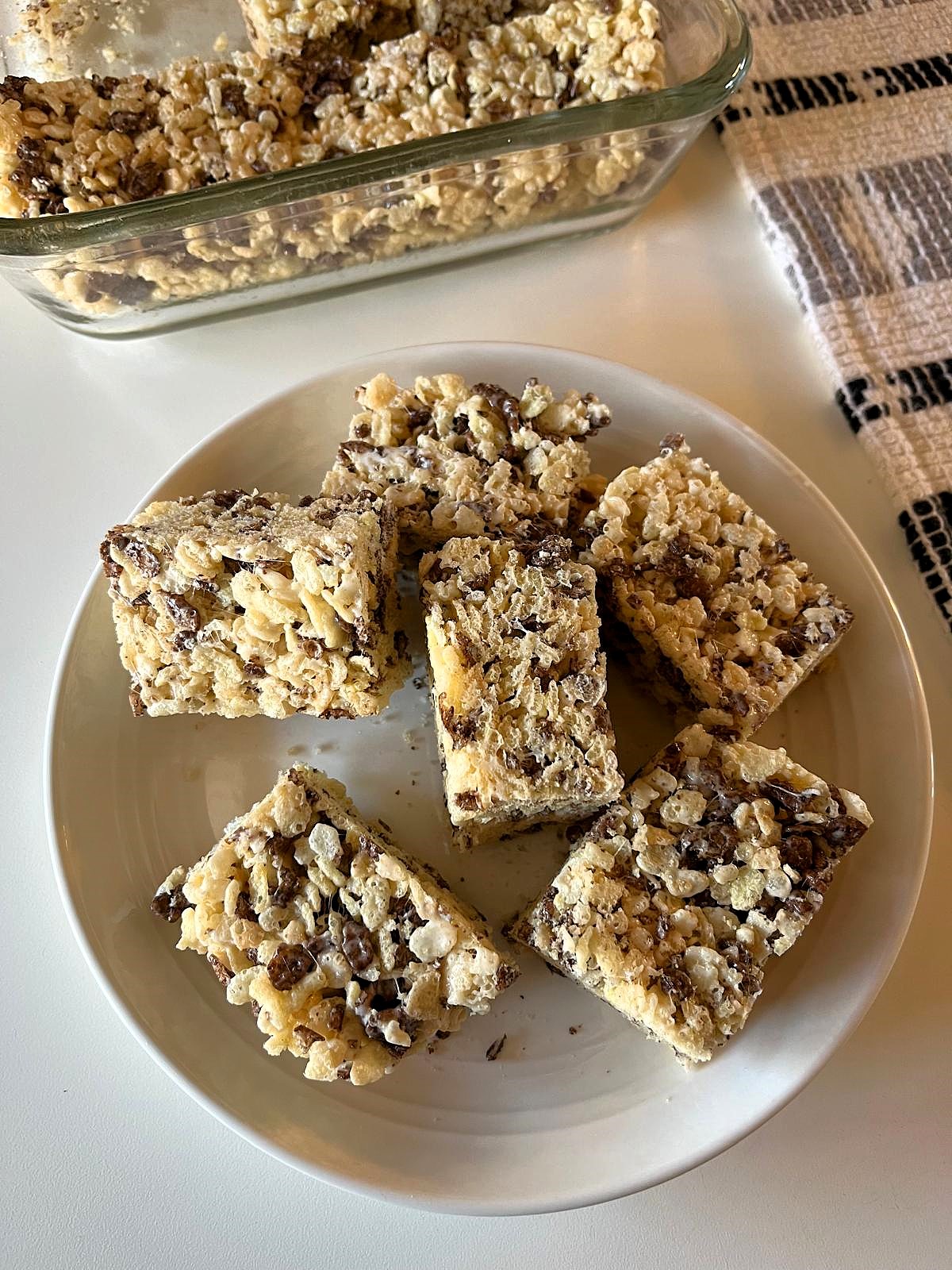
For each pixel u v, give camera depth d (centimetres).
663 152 27
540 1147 21
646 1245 22
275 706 23
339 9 27
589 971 21
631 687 26
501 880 24
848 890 23
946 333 28
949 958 24
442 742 23
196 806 24
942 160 30
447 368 26
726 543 24
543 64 28
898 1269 22
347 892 21
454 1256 22
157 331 28
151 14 30
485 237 28
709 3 27
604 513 24
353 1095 21
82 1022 23
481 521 23
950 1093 23
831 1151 23
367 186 25
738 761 22
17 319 28
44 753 23
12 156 25
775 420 28
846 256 29
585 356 26
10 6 30
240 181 24
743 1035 22
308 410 26
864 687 24
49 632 26
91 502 27
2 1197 21
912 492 26
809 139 30
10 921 23
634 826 22
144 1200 22
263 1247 22
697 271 30
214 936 21
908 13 31
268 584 21
